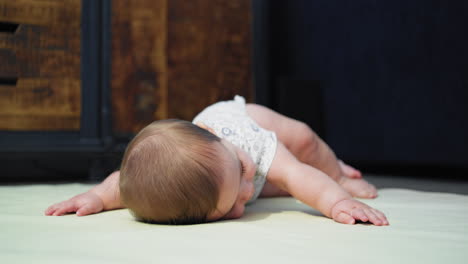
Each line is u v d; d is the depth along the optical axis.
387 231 0.67
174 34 2.03
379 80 2.26
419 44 2.04
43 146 1.71
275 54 3.10
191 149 0.71
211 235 0.62
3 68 1.69
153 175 0.70
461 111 1.84
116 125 1.92
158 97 1.98
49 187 1.43
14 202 1.00
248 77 2.18
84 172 2.06
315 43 2.73
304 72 2.83
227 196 0.73
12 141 1.69
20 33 1.71
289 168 0.90
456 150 1.86
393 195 1.21
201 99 2.08
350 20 2.45
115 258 0.49
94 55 1.79
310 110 2.18
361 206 0.77
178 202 0.69
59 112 1.75
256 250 0.53
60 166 2.02
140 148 0.74
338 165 1.23
